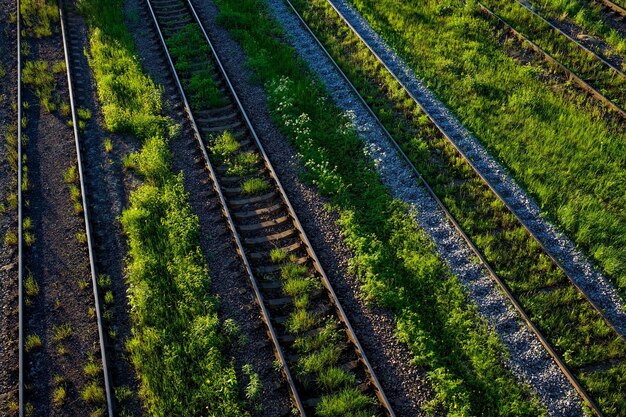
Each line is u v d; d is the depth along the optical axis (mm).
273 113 15516
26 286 11125
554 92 16359
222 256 11820
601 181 13594
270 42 18359
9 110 15547
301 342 10148
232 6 20312
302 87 16438
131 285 11117
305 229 12398
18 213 12609
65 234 12242
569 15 19484
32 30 18578
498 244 12117
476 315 10758
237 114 15516
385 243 12320
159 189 13320
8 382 9766
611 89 16266
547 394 9594
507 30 18828
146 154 14047
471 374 9961
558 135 14789
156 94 15945
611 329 10469
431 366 9914
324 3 20344
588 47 17859
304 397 9531
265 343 10266
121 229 12445
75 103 15719
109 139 14688
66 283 11297
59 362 10023
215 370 9805
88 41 18359
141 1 20438
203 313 10727
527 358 10070
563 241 12195
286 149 14500
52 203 12961
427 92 16219
